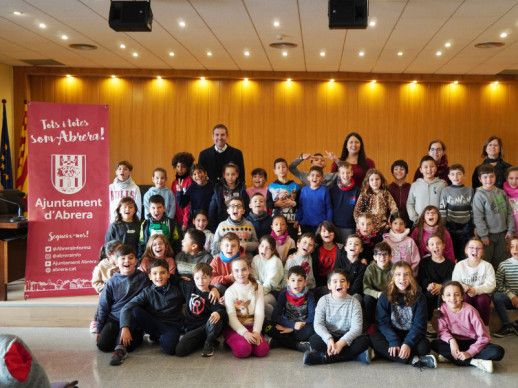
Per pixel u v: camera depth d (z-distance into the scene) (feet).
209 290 12.86
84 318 14.43
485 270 13.17
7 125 30.45
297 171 17.70
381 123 32.35
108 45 25.54
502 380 10.65
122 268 12.96
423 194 15.84
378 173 15.34
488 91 31.99
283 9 19.12
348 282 12.40
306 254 13.93
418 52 25.88
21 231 16.46
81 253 15.26
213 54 27.22
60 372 11.05
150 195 16.47
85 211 15.29
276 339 12.85
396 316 12.00
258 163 32.65
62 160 15.14
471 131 32.12
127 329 12.05
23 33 23.30
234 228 14.94
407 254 14.14
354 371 11.21
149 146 32.71
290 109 32.53
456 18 20.01
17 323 14.44
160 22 21.12
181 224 15.40
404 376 10.91
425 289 13.62
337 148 32.48
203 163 17.97
